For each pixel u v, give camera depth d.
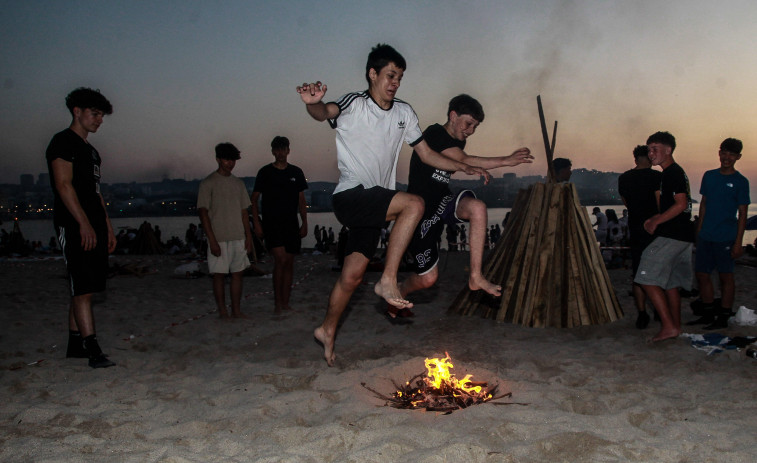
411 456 2.70
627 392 3.77
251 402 3.57
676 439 2.93
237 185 6.66
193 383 4.06
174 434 3.07
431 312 7.03
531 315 6.11
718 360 4.50
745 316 5.82
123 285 10.13
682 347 4.95
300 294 8.66
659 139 5.25
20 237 18.80
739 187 5.54
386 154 3.64
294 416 3.34
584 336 5.62
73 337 4.84
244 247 6.74
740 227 5.55
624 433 3.00
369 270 11.68
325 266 13.39
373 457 2.67
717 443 2.87
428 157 3.84
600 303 6.13
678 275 5.28
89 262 4.51
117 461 2.67
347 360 4.71
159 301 8.23
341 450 2.82
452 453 2.69
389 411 3.29
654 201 5.77
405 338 5.62
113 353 4.95
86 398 3.66
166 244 20.78
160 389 3.89
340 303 3.86
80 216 4.37
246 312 7.19
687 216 5.10
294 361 4.69
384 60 3.45
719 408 3.40
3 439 2.96
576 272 6.20
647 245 5.62
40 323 6.42
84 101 4.54
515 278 6.39
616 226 13.96
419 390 3.67
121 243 19.94
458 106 4.19
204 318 6.70
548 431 3.01
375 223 3.46
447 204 4.11
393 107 3.64
